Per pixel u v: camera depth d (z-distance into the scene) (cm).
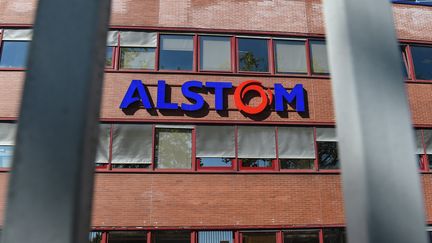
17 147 165
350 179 178
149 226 1080
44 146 165
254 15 1291
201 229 1091
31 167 163
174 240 1089
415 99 1288
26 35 1224
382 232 163
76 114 168
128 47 1230
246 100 1212
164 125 1169
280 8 1309
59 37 177
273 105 1220
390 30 193
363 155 171
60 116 168
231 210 1113
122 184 1106
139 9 1255
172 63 1228
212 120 1184
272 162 1180
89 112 172
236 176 1141
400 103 180
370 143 173
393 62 187
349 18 191
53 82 172
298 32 1293
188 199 1109
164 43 1245
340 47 193
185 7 1270
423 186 1206
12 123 1148
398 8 1373
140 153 1143
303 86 1248
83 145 166
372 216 165
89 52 176
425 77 1324
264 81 1235
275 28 1287
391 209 166
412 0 1477
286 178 1155
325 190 1159
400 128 176
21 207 159
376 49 188
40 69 173
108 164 1128
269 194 1136
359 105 177
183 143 1168
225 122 1185
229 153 1170
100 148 1138
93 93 176
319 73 1276
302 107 1217
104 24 193
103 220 1077
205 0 1283
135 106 1171
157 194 1105
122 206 1091
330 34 203
